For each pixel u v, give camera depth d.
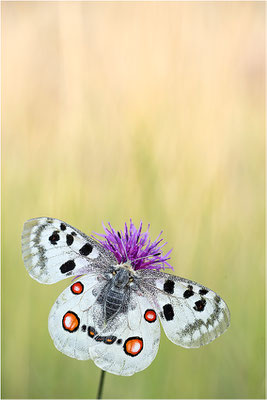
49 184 0.72
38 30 0.86
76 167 0.72
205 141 0.73
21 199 0.71
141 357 0.59
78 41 0.74
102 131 0.73
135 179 0.72
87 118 0.73
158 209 0.71
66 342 0.59
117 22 0.77
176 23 0.75
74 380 0.68
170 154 0.72
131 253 0.61
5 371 0.68
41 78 0.79
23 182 0.72
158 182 0.71
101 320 0.59
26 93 0.76
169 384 0.67
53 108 0.76
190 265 0.70
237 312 0.69
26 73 0.79
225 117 0.74
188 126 0.73
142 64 0.74
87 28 0.77
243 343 0.68
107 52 0.75
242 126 0.76
